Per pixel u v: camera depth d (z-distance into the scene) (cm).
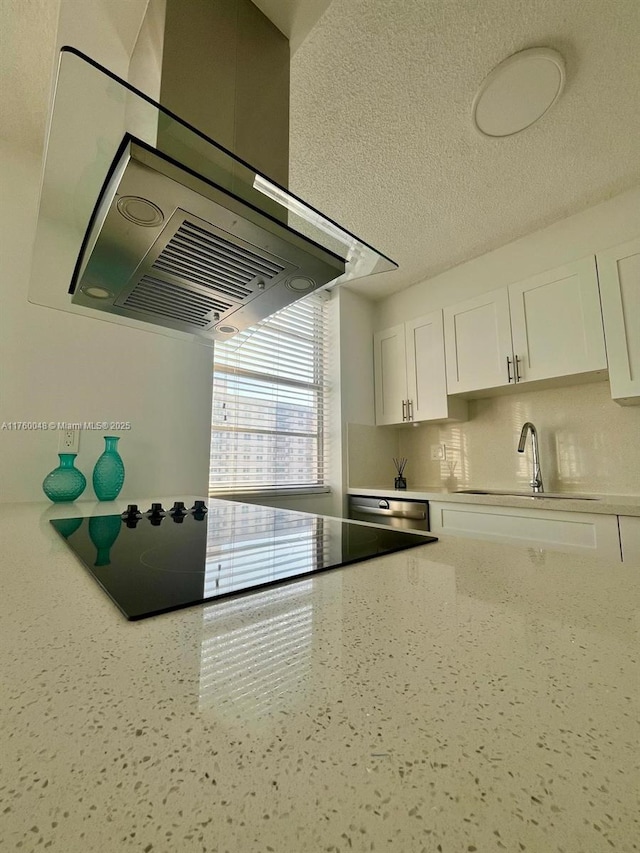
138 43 73
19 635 38
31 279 106
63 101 56
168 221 78
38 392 152
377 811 19
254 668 32
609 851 17
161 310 118
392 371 285
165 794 20
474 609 45
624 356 171
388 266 103
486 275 238
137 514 113
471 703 28
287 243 87
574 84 134
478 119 146
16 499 146
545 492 216
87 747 23
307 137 153
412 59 125
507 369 213
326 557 68
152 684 30
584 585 54
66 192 74
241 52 86
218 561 65
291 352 267
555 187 183
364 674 31
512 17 115
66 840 18
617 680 30
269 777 21
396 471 302
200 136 63
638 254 171
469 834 18
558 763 22
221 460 221
